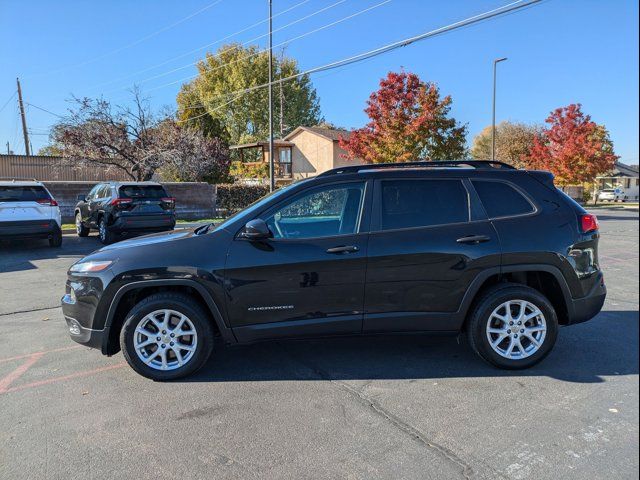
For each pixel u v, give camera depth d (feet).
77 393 12.87
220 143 99.96
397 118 74.13
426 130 73.00
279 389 13.01
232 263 13.34
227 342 13.66
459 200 14.30
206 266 13.29
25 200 38.34
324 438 10.53
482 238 13.82
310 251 13.50
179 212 69.00
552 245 13.99
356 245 13.60
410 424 11.10
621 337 16.94
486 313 13.84
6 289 25.64
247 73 158.30
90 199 48.03
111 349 13.94
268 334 13.62
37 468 9.53
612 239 48.03
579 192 137.69
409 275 13.66
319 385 13.25
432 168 14.65
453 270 13.73
